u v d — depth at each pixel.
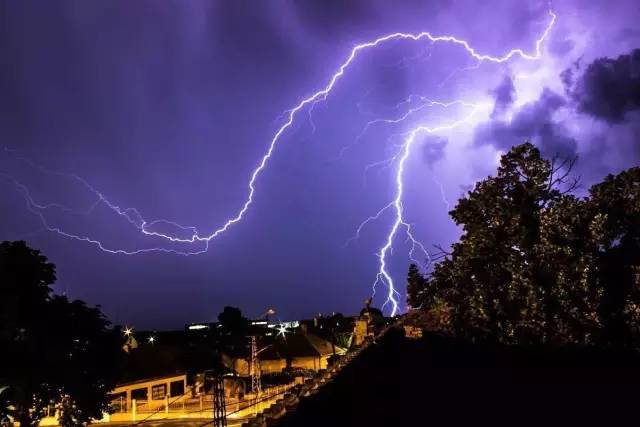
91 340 19.77
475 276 15.55
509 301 14.59
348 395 7.57
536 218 15.25
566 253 14.14
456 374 10.33
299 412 6.78
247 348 54.56
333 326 63.00
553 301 13.89
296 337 54.22
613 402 8.80
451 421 7.25
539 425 7.55
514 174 15.91
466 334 14.73
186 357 47.00
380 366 10.11
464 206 16.53
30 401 17.83
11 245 18.44
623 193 15.12
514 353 13.02
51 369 17.97
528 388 9.46
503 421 7.57
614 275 14.64
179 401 40.56
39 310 18.22
